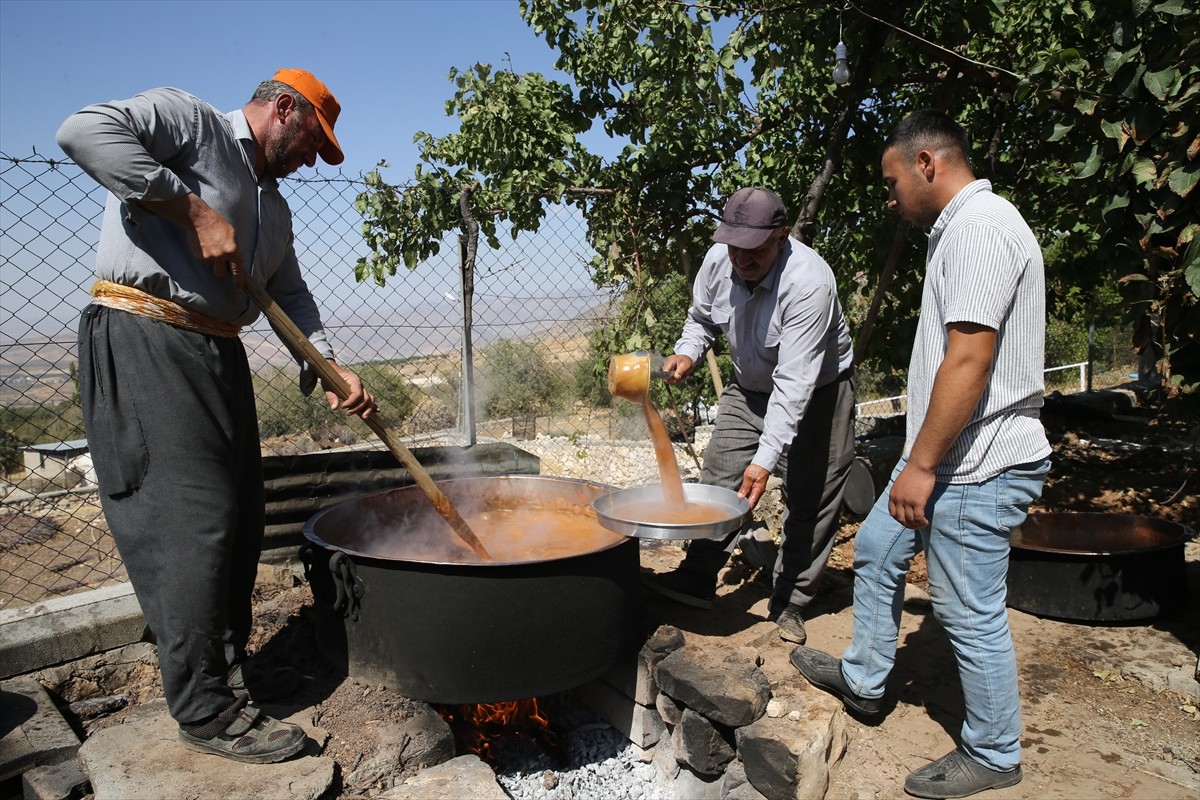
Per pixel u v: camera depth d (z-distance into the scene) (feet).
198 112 7.08
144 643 10.14
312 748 7.73
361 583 8.44
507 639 8.18
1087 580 11.04
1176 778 7.82
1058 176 17.16
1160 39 9.61
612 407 25.76
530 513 11.78
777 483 13.56
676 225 16.03
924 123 7.29
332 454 12.82
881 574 8.19
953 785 7.64
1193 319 9.44
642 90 15.84
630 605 9.20
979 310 6.56
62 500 22.57
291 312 8.91
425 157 17.12
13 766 7.80
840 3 12.98
